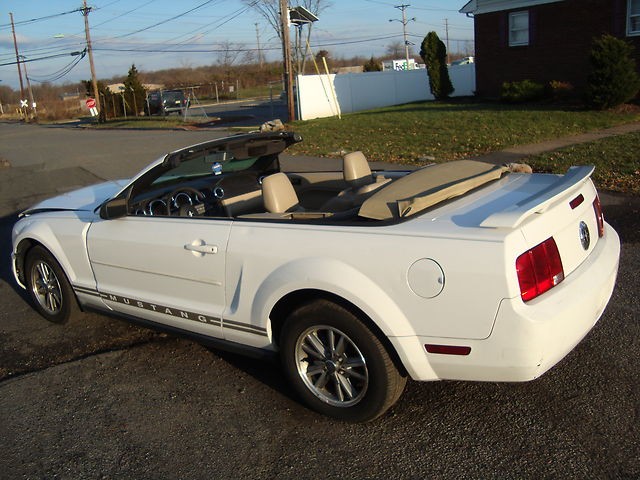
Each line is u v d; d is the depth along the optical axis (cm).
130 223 420
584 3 1948
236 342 379
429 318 295
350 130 1795
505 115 1720
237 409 364
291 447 323
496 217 286
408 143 1436
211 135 2309
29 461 326
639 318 443
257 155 482
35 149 2266
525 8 2122
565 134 1366
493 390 363
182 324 404
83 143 2380
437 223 305
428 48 2541
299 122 2244
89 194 524
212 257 370
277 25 4006
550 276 294
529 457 299
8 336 499
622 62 1644
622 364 379
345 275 311
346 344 330
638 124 1432
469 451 308
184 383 400
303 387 349
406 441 321
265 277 345
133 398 385
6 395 399
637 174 923
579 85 2025
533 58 2144
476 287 282
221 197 471
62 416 369
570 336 296
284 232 341
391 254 301
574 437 312
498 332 281
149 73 9038
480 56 2342
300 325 336
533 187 354
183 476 305
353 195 416
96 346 469
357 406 330
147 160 1634
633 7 1844
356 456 312
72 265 469
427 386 373
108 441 339
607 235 369
